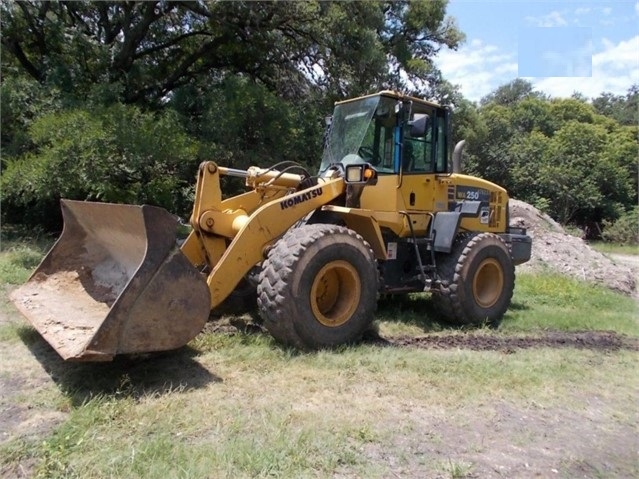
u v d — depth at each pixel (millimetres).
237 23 13164
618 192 26797
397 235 5672
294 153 12258
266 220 4719
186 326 3701
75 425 2984
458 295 5797
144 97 13859
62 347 3461
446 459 2844
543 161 27172
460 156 6625
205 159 10883
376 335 5316
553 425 3410
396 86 14352
